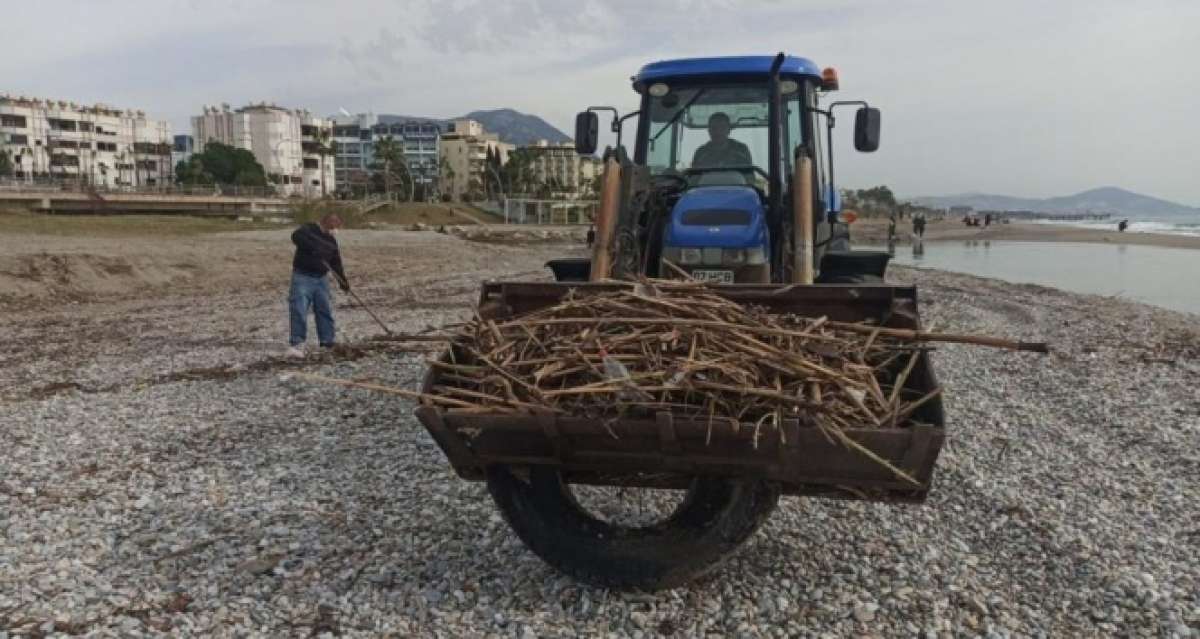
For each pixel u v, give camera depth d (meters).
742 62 7.41
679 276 6.14
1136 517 5.47
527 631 4.06
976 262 35.53
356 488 6.01
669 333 4.17
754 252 6.07
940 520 5.40
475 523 5.32
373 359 11.05
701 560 4.14
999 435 7.30
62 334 13.80
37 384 9.79
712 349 4.09
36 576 4.63
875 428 3.66
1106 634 4.05
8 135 112.50
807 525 5.30
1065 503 5.69
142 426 7.76
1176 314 16.80
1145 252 42.25
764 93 7.54
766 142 7.53
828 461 3.80
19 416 8.18
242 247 28.48
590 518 4.38
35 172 110.88
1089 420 7.90
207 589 4.48
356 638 4.02
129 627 4.08
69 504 5.76
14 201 57.91
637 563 4.17
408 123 166.00
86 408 8.49
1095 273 29.53
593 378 4.05
